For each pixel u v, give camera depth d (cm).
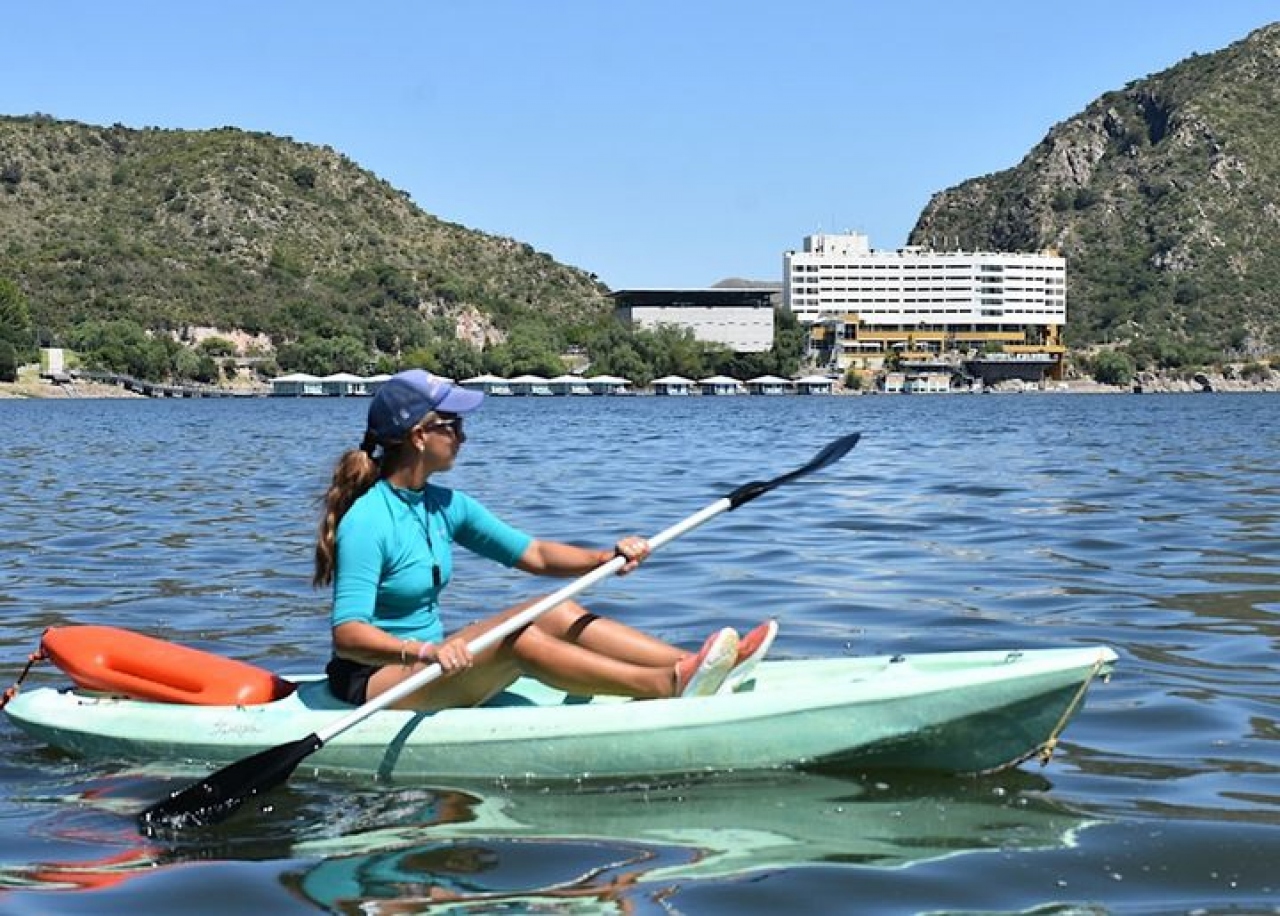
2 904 478
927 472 2550
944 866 496
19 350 14275
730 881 485
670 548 1422
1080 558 1310
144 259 18212
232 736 644
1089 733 682
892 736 592
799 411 8888
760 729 598
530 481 2433
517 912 460
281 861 519
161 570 1290
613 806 572
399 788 606
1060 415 7469
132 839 550
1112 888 473
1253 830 530
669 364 17000
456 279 19912
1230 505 1836
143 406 10269
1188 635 930
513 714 617
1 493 2175
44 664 887
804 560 1320
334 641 629
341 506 636
